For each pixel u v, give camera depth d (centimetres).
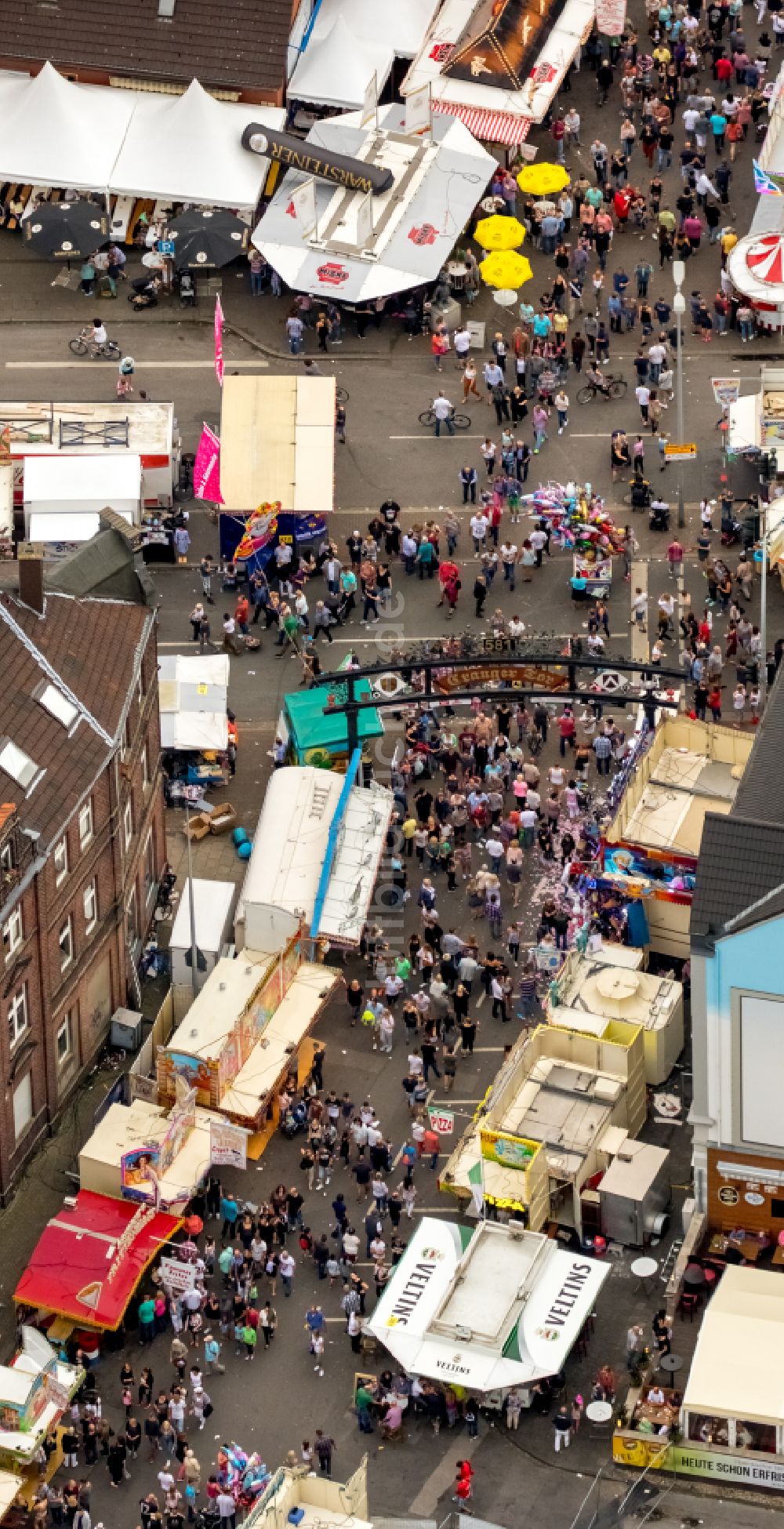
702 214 13575
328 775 11038
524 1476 9188
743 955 9256
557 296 13062
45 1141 10038
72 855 9831
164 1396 9331
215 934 10500
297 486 11975
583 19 14088
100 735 9969
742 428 12238
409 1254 9519
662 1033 10131
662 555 12188
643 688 11169
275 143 13188
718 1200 9706
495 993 10438
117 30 13600
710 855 9362
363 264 12912
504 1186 9675
